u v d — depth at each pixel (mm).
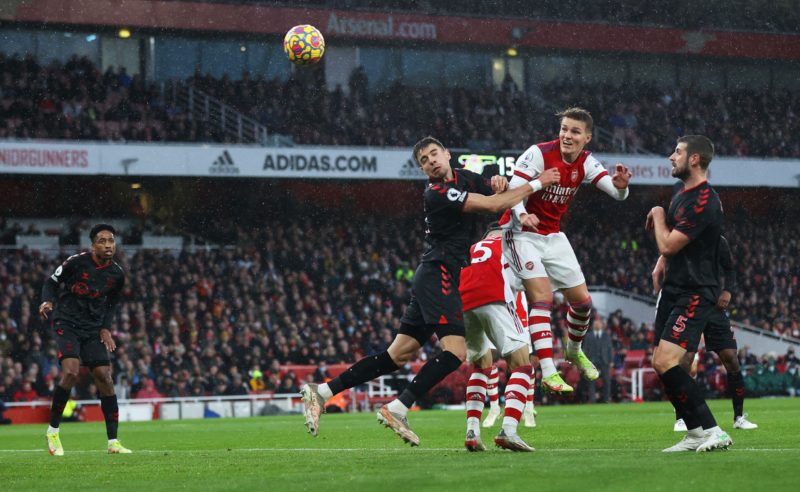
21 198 40781
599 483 5852
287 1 43844
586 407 26234
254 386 30578
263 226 44250
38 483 7188
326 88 46375
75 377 11102
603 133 47188
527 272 9750
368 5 45656
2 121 38500
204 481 6879
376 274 40281
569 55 49781
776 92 52312
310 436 14539
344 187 45344
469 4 46812
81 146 36438
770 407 21844
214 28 42062
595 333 30172
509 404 9031
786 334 41531
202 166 38031
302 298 38000
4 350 30734
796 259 47469
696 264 8297
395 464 7605
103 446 13758
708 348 13266
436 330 8906
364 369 9102
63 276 11188
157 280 36250
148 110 41312
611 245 46156
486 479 6121
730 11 49438
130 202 42438
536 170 9703
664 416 18688
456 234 8898
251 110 43250
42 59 42688
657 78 51688
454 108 46500
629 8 48344
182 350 31172
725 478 5926
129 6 40938
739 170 43844
